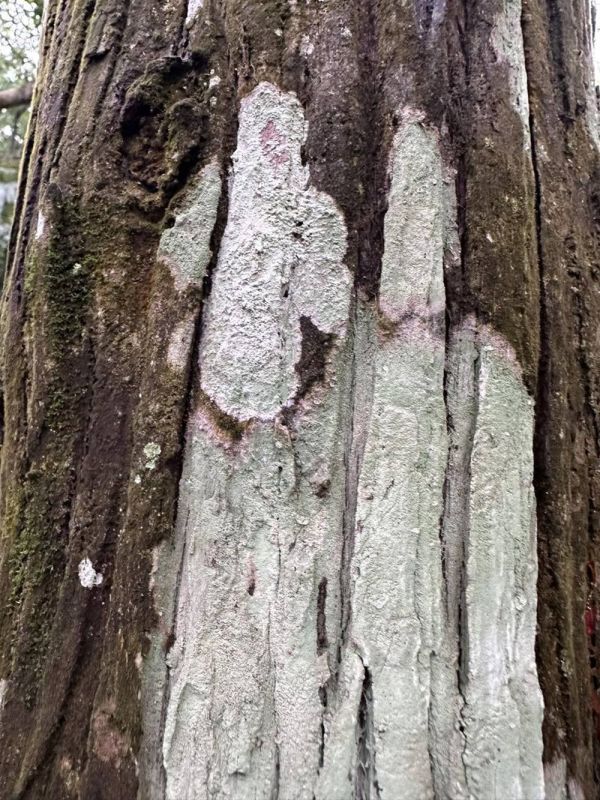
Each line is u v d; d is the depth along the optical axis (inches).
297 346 33.2
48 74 43.0
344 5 36.6
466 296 33.7
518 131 36.3
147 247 36.7
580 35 43.2
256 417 32.6
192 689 30.9
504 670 30.1
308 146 35.1
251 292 33.6
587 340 38.9
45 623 35.0
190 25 38.0
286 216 34.3
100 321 36.4
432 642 30.5
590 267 40.5
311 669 30.7
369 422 32.6
